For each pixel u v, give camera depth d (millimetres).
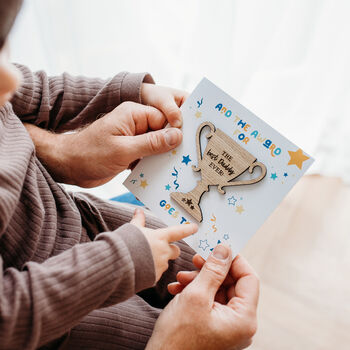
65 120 661
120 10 974
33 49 990
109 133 560
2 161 443
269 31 1062
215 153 529
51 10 927
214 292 515
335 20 1041
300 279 1117
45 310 381
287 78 1174
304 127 1272
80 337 527
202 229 531
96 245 429
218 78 1130
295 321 1021
